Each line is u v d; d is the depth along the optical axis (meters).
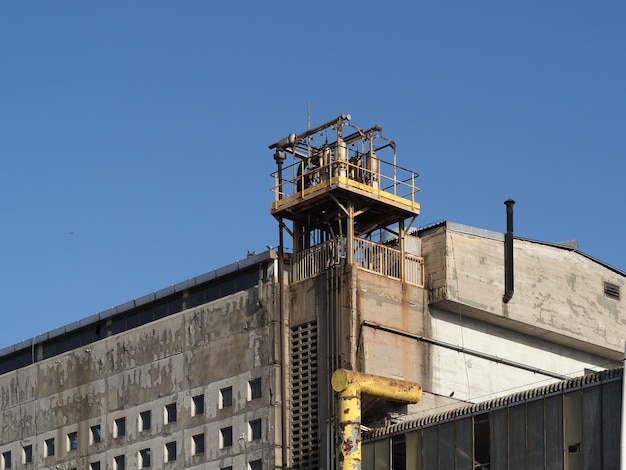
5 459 104.06
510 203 93.38
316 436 84.25
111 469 95.69
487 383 90.56
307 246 89.44
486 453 74.56
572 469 70.19
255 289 89.62
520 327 92.69
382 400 82.94
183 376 92.81
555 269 95.00
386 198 87.25
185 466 90.69
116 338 98.44
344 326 84.06
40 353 105.00
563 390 71.62
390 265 87.94
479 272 90.50
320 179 88.12
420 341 87.56
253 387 88.25
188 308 94.62
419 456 77.69
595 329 96.06
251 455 86.81
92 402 98.69
